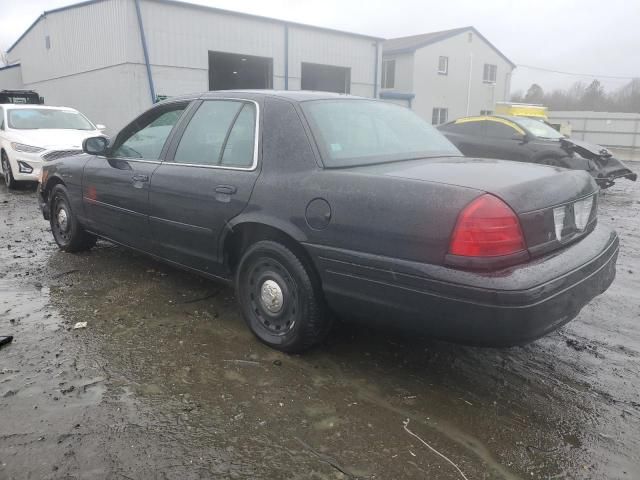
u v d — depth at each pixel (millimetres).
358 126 3596
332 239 2992
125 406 2846
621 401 2980
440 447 2568
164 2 18781
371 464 2441
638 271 5422
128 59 18328
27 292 4477
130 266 5211
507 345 2607
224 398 2947
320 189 3064
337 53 25078
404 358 3449
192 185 3791
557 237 2855
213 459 2449
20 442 2531
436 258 2625
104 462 2410
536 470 2418
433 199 2676
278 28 22422
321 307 3252
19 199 9336
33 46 24188
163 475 2340
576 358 3484
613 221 8148
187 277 4898
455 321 2607
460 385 3135
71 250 5629
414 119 4199
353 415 2814
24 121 10727
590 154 10305
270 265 3416
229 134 3725
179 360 3357
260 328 3564
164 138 4250
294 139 3328
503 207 2566
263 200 3324
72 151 10070
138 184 4277
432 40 34719
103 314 4043
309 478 2344
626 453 2537
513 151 10836
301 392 3023
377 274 2822
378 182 2883
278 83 23000
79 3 19844
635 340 3768
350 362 3383
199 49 20031
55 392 2959
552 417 2824
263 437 2615
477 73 38188
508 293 2453
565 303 2652
